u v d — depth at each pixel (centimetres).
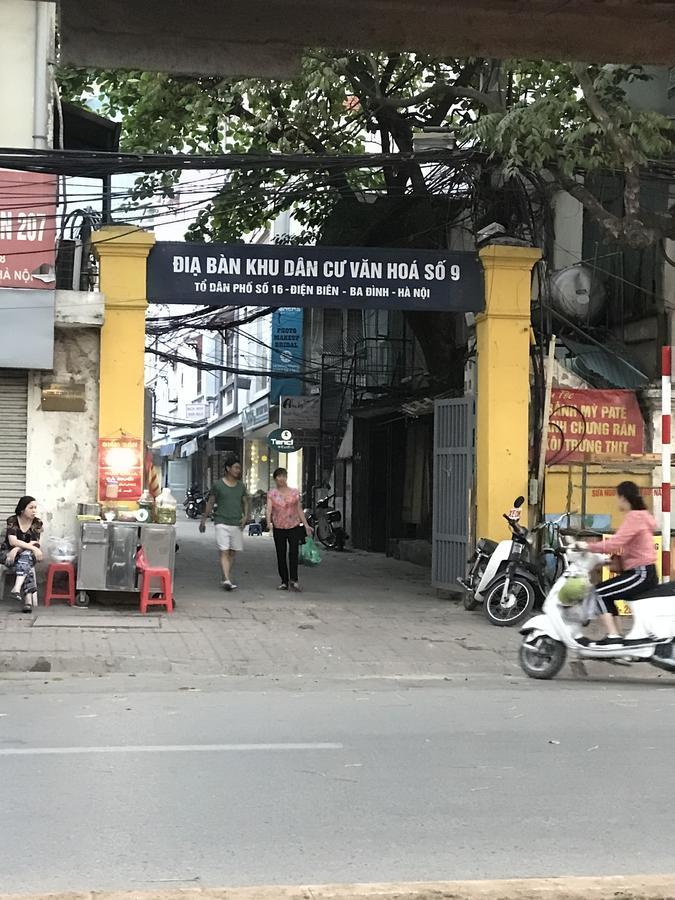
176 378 5516
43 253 1202
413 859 440
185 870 425
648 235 1174
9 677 895
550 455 1318
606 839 469
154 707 770
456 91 1425
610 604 917
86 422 1260
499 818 500
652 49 399
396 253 1294
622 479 1337
